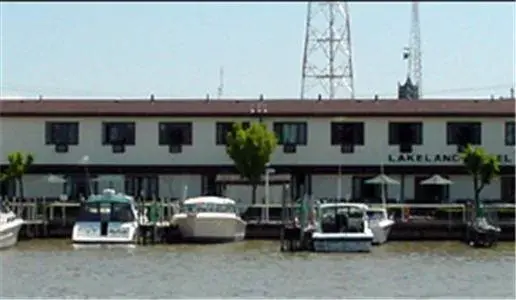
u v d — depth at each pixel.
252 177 155.12
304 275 100.25
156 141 163.88
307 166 162.62
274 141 155.12
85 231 131.12
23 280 95.88
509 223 138.75
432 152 163.00
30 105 166.50
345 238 122.06
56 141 164.12
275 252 122.19
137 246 129.50
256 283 94.56
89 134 164.12
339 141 163.25
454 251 126.00
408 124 163.50
